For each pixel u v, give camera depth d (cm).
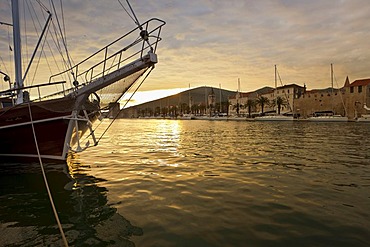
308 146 1828
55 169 1032
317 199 665
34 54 1251
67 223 547
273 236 470
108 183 841
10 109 1033
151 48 910
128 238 471
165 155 1479
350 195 698
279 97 10156
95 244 456
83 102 1004
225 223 525
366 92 7356
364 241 451
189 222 531
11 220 569
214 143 2112
